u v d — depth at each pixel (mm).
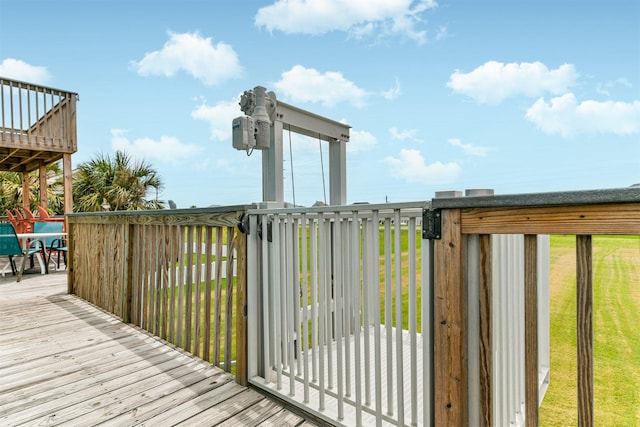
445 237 1246
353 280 1575
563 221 1017
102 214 3604
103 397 1900
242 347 2031
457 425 1225
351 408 1751
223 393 1950
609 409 1829
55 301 3951
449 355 1240
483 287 1205
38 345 2629
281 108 2768
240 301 2051
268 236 1995
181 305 2607
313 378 1837
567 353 2590
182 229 2590
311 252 1772
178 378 2117
